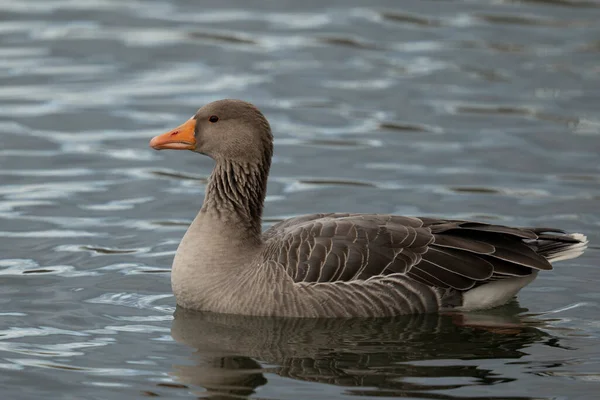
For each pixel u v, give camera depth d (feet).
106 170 64.75
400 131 71.72
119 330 42.86
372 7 100.17
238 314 43.91
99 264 50.75
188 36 91.66
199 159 67.72
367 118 74.13
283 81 81.25
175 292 45.16
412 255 43.80
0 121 72.59
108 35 91.97
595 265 50.88
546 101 77.30
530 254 43.96
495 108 76.02
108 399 36.29
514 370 39.09
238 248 44.78
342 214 47.32
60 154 67.21
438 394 36.81
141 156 67.41
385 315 43.75
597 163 66.13
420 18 96.68
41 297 46.47
